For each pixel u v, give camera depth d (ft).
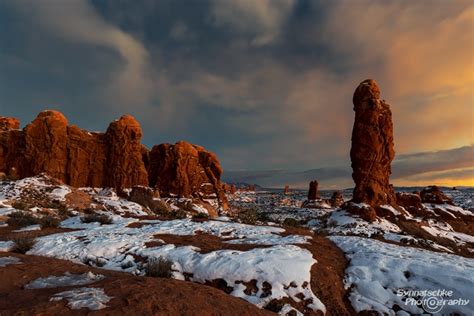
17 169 122.62
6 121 164.45
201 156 190.19
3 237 44.27
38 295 20.22
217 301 21.15
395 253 37.01
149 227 54.75
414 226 109.81
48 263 29.91
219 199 178.81
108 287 21.38
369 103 124.36
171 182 160.15
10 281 23.89
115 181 134.00
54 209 84.94
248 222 76.13
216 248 38.81
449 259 34.94
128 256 35.81
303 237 47.01
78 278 25.70
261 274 29.53
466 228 138.00
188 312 18.39
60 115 132.67
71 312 16.83
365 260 34.65
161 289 21.38
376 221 108.17
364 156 123.13
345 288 30.04
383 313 26.18
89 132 142.00
